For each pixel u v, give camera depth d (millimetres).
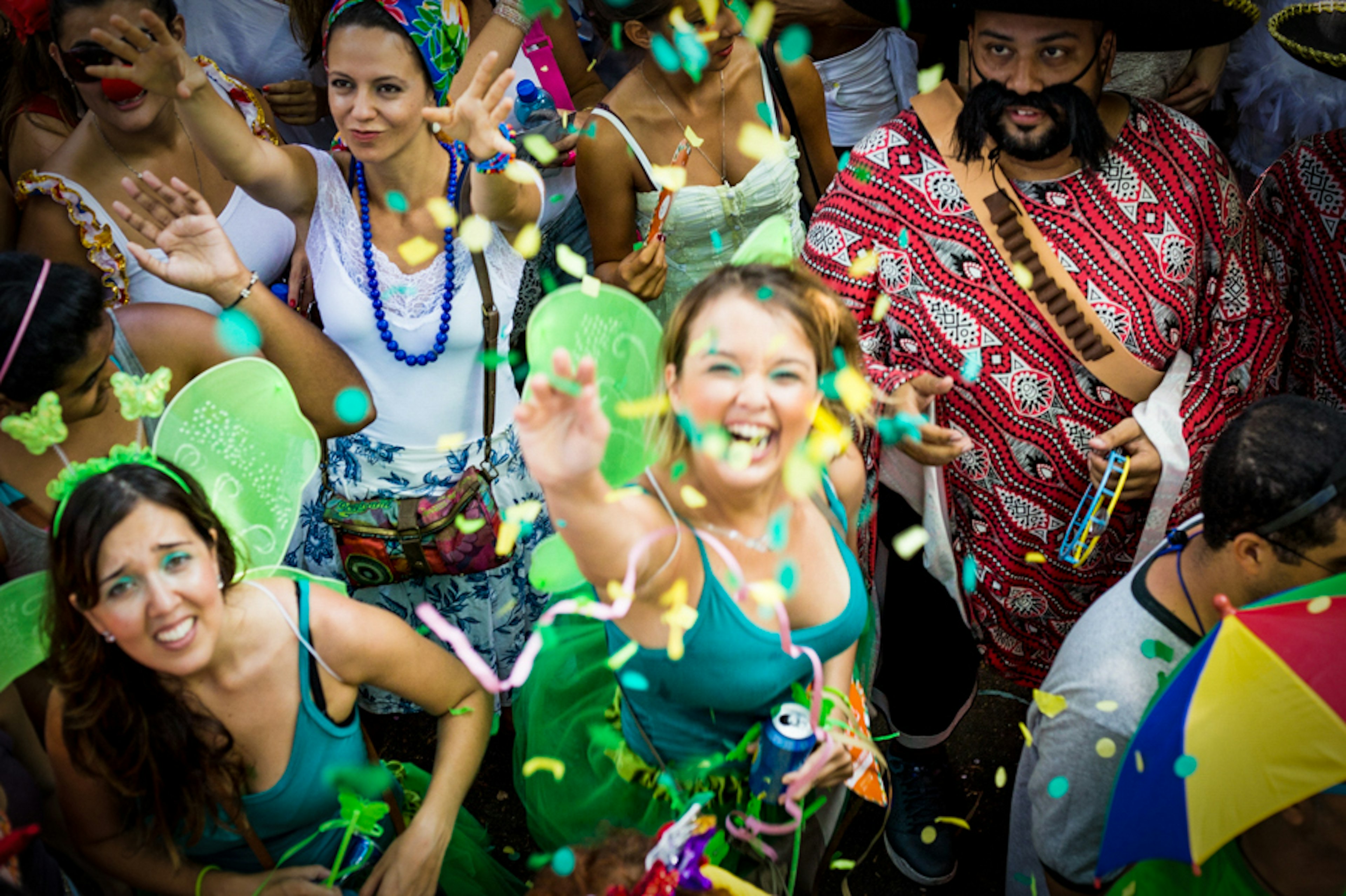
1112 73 2756
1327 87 3037
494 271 2467
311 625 1790
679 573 1656
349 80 2229
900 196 2350
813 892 2225
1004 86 2188
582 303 1868
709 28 2672
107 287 2467
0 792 1631
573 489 1429
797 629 1835
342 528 2455
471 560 2463
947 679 2590
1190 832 1525
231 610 1722
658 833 1728
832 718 1871
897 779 2717
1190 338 2367
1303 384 2631
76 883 2041
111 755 1670
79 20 2285
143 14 2098
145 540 1570
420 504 2453
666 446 1723
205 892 1803
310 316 2570
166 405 2098
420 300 2404
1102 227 2279
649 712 1930
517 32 2855
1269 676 1453
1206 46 2410
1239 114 3248
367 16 2195
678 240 3000
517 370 3162
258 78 3285
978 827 2781
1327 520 1573
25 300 1751
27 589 1707
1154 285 2281
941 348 2357
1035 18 2117
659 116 2869
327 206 2430
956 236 2316
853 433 2244
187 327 2105
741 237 3020
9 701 1835
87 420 1947
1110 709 1722
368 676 1867
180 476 1680
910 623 2574
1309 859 1613
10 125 2742
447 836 1919
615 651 1901
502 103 2170
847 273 2395
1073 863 1821
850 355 1789
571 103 3266
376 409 2467
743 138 2029
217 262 2115
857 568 1939
